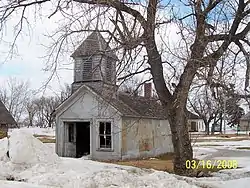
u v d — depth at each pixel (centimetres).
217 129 6056
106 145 2261
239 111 1114
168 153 2705
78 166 1104
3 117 4075
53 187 829
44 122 7956
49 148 1181
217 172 1315
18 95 8506
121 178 880
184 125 1202
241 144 3481
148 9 1009
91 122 2275
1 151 1101
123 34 1016
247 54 1048
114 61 1109
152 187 841
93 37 1089
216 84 954
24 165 1048
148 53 1105
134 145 2325
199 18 982
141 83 1215
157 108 1489
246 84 1035
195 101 1559
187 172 1194
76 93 2280
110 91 1237
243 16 1066
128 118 2236
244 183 995
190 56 965
